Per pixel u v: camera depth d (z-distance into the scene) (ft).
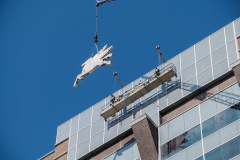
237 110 220.43
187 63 259.19
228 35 256.52
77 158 262.67
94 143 262.26
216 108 226.99
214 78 244.22
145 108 256.52
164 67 255.29
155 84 253.03
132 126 236.02
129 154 242.58
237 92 226.79
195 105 234.17
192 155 216.95
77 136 272.51
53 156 276.21
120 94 270.05
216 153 210.79
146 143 230.48
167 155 224.74
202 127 224.33
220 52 252.42
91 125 271.69
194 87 247.50
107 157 248.93
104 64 269.44
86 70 272.92
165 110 250.78
